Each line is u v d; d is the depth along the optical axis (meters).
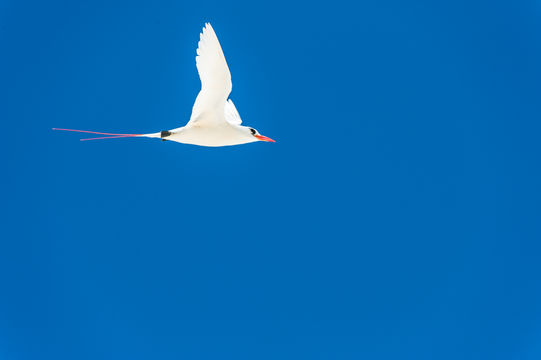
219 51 8.26
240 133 9.81
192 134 9.45
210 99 8.97
